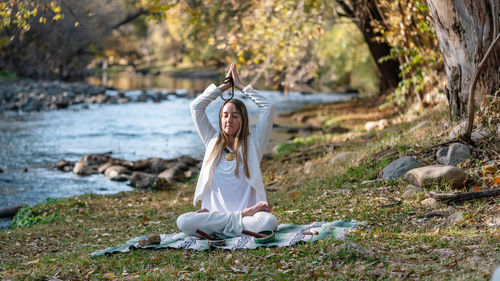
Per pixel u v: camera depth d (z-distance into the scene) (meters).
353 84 37.22
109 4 30.59
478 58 7.52
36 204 9.81
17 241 6.62
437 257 4.05
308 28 13.10
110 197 9.97
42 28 20.33
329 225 5.18
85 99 29.88
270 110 5.20
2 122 21.16
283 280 3.81
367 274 3.74
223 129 5.08
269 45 12.60
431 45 12.69
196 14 12.91
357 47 24.69
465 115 7.89
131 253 4.96
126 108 27.28
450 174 6.37
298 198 7.36
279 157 12.31
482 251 4.07
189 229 5.00
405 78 13.98
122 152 15.41
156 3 11.91
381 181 7.20
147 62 80.00
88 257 5.08
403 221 5.46
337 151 10.44
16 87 32.78
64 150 15.65
